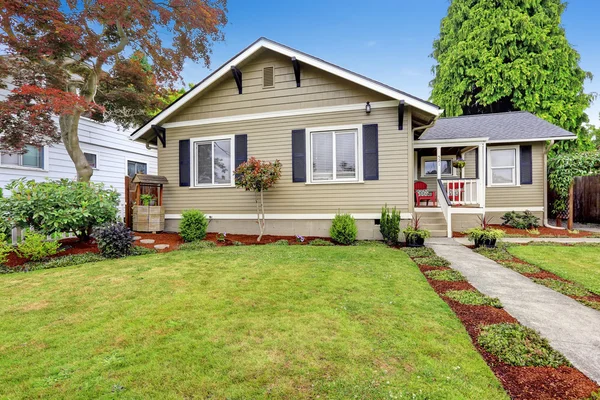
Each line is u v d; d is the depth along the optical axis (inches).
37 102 315.9
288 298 143.3
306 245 288.5
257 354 94.7
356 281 169.6
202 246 279.0
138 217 361.1
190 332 109.6
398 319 120.4
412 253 250.2
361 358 92.4
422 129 338.0
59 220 242.7
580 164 414.6
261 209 344.2
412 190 307.4
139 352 96.3
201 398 75.4
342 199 324.5
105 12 305.7
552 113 715.4
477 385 80.8
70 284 166.6
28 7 267.1
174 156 377.4
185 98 357.4
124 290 155.5
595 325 120.1
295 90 335.6
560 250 260.7
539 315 129.5
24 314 126.7
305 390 78.0
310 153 332.8
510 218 415.5
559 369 89.5
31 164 401.7
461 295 151.8
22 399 75.6
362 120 318.0
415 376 83.8
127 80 433.1
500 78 745.0
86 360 92.2
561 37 725.3
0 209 233.5
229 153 359.9
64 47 299.1
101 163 498.6
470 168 466.6
